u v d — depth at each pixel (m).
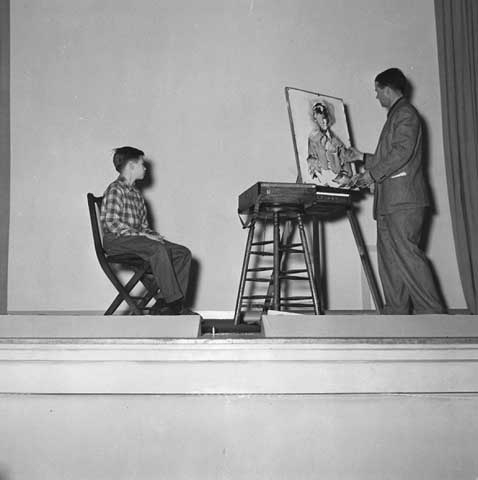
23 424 2.22
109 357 2.23
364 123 5.04
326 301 4.92
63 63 5.01
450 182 4.76
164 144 4.98
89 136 4.97
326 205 4.09
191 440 2.21
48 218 4.91
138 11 5.06
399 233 3.58
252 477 2.21
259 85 5.04
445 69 4.84
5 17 4.98
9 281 4.84
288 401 2.24
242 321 4.66
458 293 5.01
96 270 4.89
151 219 4.90
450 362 2.28
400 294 3.74
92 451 2.21
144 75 5.02
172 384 2.22
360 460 2.23
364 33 5.10
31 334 2.47
